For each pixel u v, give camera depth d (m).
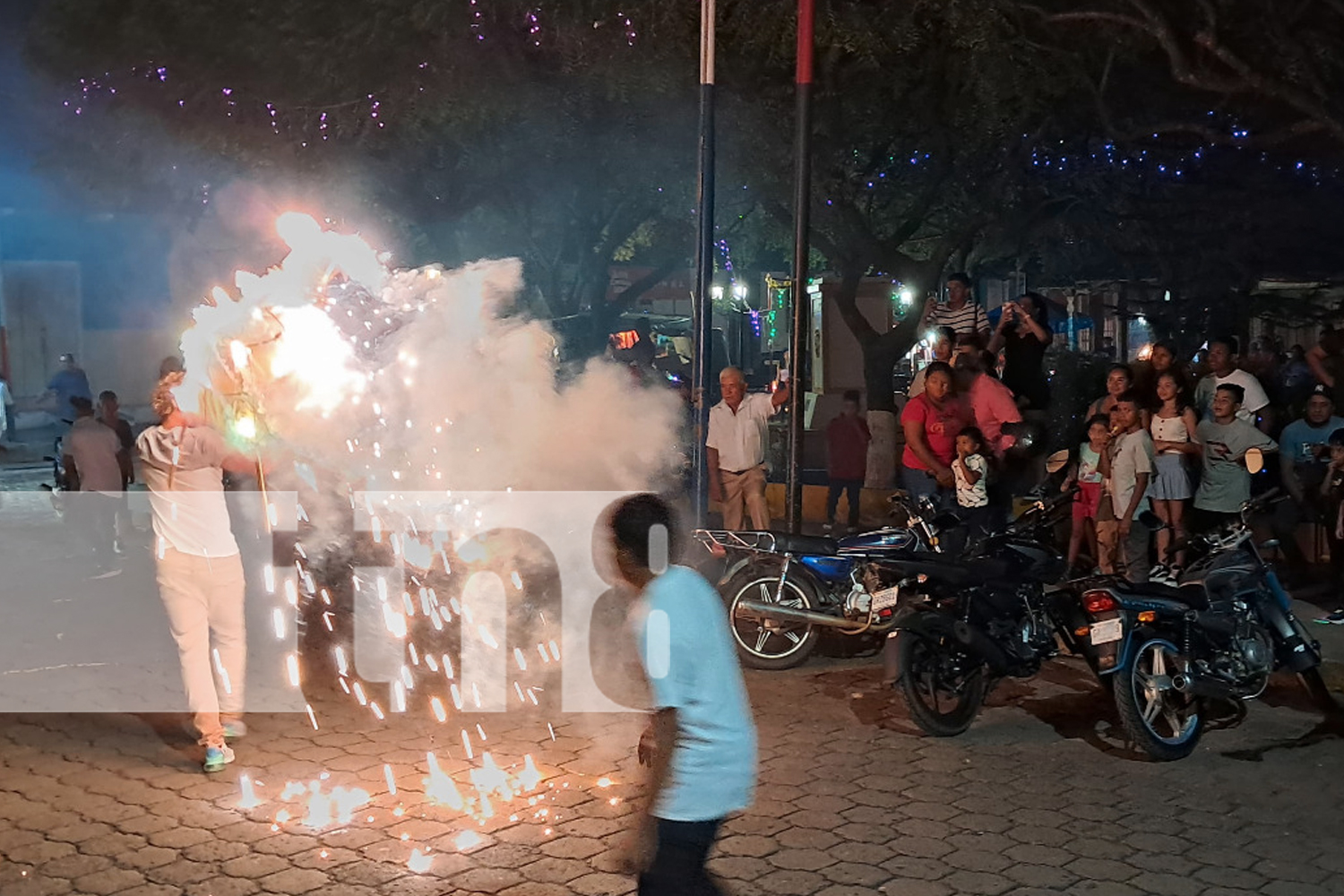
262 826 5.88
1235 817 6.09
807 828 5.91
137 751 6.91
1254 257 18.28
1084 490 10.60
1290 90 10.65
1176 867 5.49
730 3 13.29
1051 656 7.77
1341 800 6.32
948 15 12.86
